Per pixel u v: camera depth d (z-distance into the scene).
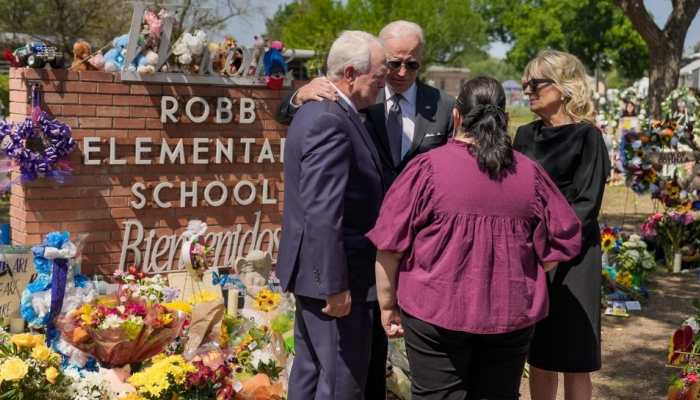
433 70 61.03
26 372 3.19
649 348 5.64
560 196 2.94
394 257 2.97
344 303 3.05
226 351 4.05
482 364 2.93
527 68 3.66
